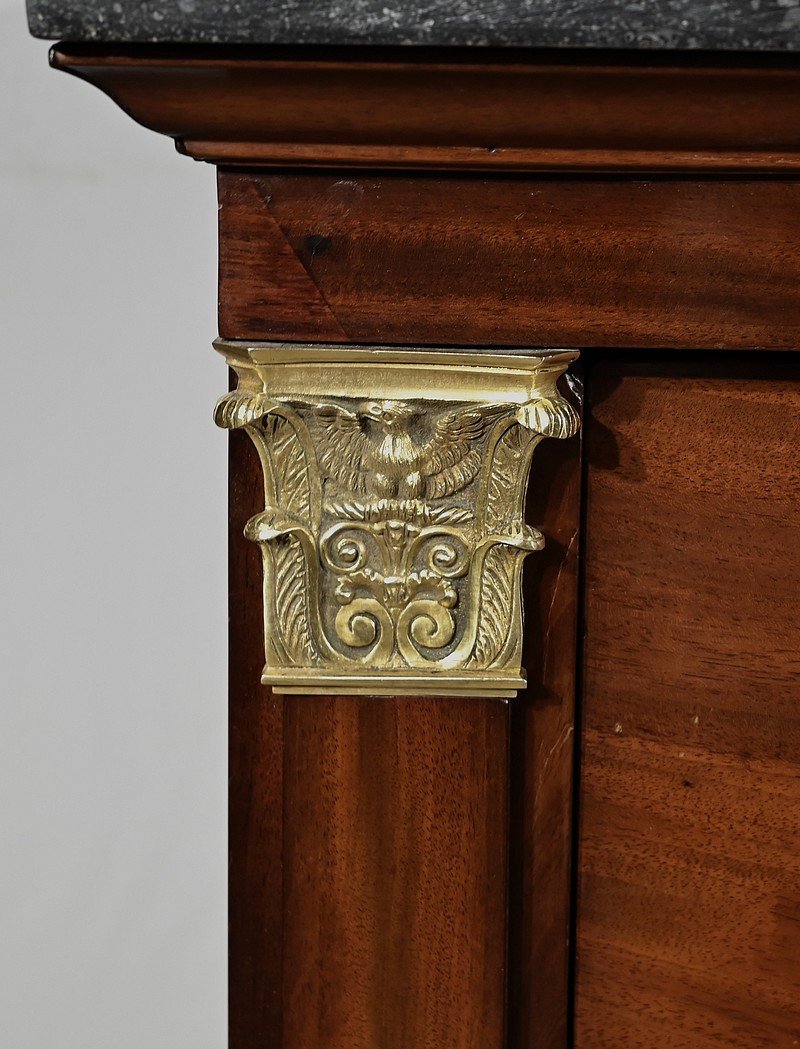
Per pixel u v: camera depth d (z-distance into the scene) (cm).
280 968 47
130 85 35
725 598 44
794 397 42
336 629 43
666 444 43
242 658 45
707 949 46
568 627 44
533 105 35
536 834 46
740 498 43
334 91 35
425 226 40
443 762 44
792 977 46
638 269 40
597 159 38
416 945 45
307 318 41
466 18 32
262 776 46
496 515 42
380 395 41
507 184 40
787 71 33
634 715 45
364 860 45
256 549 44
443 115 36
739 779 45
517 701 45
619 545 43
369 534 42
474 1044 46
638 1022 47
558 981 47
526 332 41
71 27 33
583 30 32
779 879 45
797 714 44
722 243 40
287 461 42
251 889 47
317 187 40
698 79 33
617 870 46
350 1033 46
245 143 38
